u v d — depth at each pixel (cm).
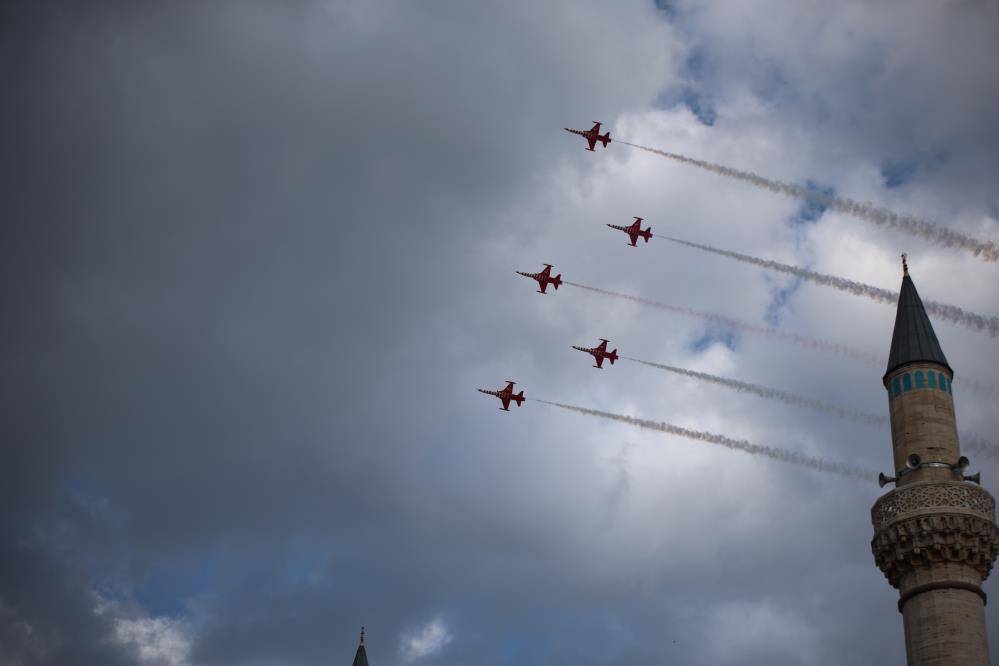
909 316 8825
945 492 8019
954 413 8494
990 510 8044
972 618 7788
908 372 8569
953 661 7650
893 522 8075
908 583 8038
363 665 12212
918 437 8350
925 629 7825
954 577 7888
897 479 8325
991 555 8000
